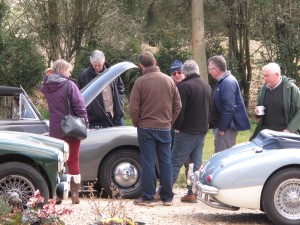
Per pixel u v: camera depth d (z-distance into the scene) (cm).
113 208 1480
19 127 1984
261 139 1691
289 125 1847
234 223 1642
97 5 4806
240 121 1967
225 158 1658
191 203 1928
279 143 1636
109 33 4903
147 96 1803
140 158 1986
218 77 1964
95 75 2181
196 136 1922
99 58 2156
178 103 1847
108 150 1972
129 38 4900
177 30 4962
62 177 1672
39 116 2017
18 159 1616
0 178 1590
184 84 1909
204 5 4909
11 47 4438
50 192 1627
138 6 4884
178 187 2250
